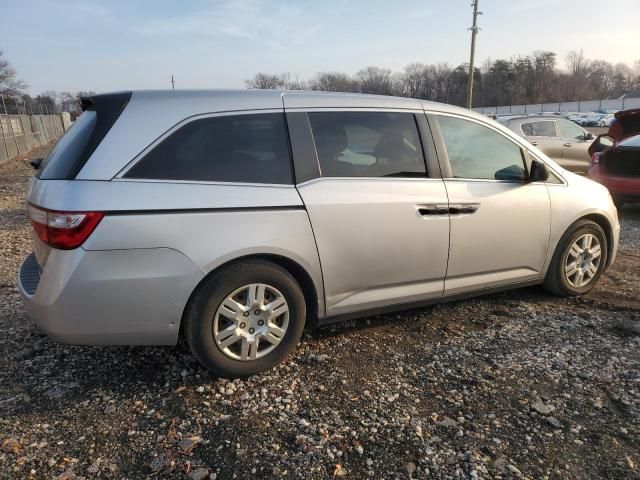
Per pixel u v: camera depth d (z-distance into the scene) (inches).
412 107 142.8
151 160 109.0
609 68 4060.0
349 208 126.6
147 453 96.6
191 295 112.3
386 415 108.0
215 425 104.7
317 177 125.3
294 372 125.7
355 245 128.5
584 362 129.4
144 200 105.8
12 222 319.3
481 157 152.3
